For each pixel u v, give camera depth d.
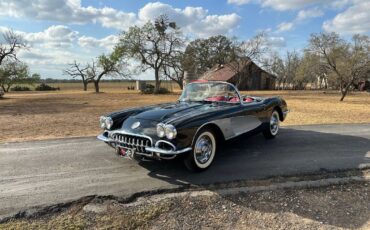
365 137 7.79
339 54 28.31
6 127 10.35
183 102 6.19
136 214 3.65
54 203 3.90
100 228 3.33
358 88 52.19
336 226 3.42
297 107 19.06
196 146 4.86
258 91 51.41
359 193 4.29
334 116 13.41
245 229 3.35
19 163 5.55
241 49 39.06
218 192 4.27
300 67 53.22
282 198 4.11
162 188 4.38
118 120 5.23
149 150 4.49
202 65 62.19
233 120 5.53
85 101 27.47
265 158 5.84
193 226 3.40
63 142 7.21
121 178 4.77
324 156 6.00
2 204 3.87
